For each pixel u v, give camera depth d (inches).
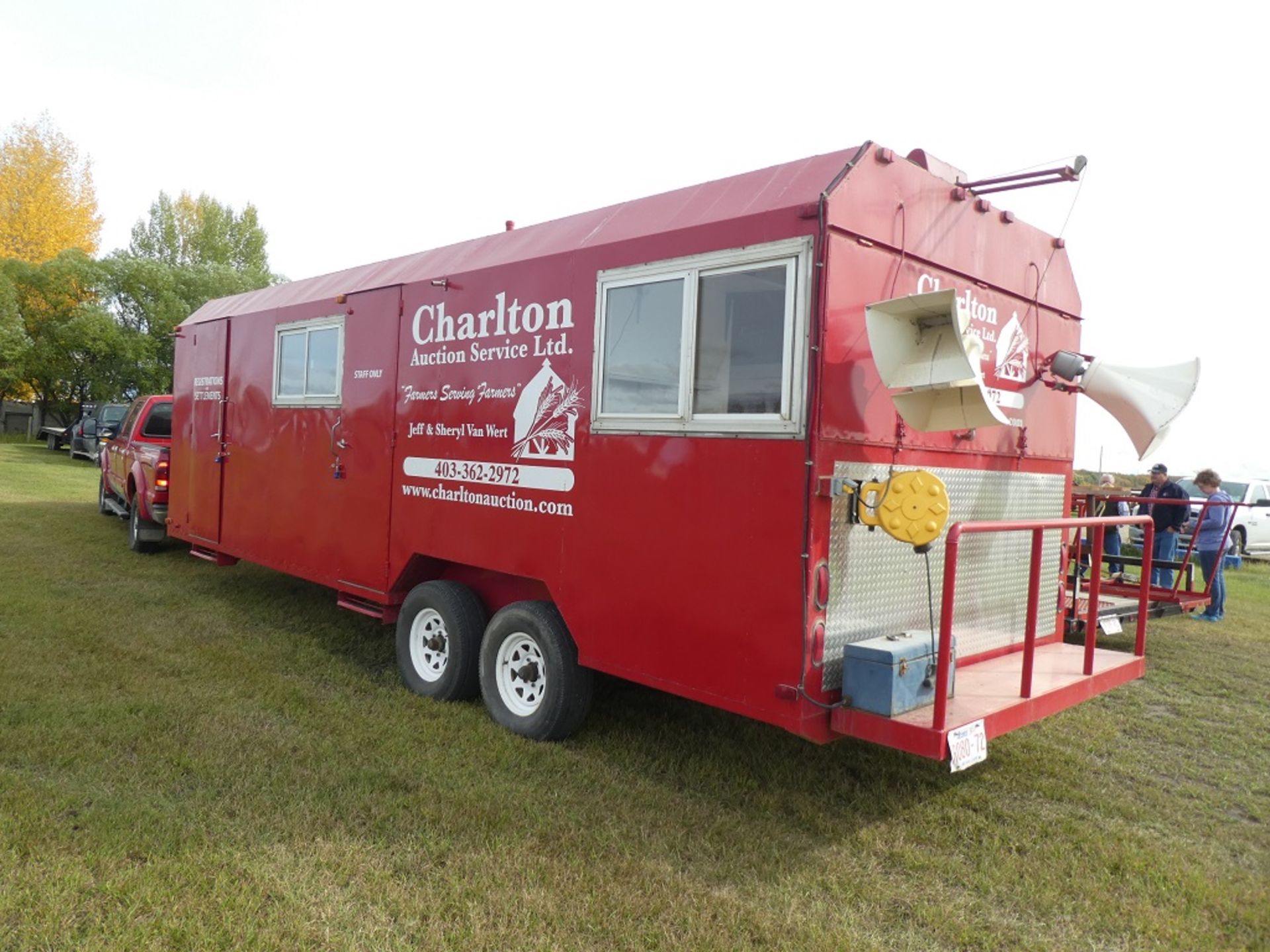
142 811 144.9
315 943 114.0
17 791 148.4
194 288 1175.0
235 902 121.2
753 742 193.6
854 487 144.3
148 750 171.5
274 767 167.3
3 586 305.4
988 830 156.9
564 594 180.2
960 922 126.3
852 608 147.6
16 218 1306.6
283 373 276.2
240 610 293.3
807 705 139.9
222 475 310.5
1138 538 447.8
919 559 161.9
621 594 168.6
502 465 196.1
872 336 137.9
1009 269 184.2
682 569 157.3
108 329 1048.8
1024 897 134.7
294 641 259.4
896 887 136.3
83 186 1375.5
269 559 280.5
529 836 145.0
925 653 143.9
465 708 206.7
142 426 420.2
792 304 141.6
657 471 162.1
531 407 189.3
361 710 201.9
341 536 247.3
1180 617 374.3
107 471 479.8
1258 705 241.9
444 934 117.3
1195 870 144.7
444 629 213.8
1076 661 180.5
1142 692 252.2
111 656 231.0
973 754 135.3
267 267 1663.4
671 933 119.7
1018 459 189.2
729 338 151.5
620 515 169.0
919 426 141.9
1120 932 126.6
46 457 939.3
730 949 117.2
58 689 203.2
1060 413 203.3
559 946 116.0
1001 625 185.6
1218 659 294.2
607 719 203.8
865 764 184.7
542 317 187.6
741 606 147.9
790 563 140.9
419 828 146.3
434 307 216.7
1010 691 155.2
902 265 155.3
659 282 163.2
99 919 115.6
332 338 254.2
